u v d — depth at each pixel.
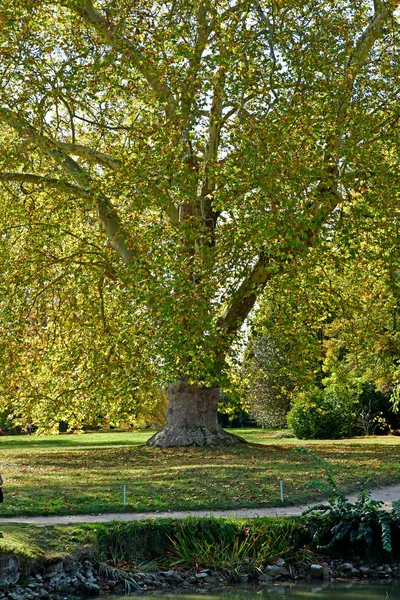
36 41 19.98
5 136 22.33
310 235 20.14
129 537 10.92
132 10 20.00
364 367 34.72
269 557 11.02
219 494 14.21
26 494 14.27
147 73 19.64
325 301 22.12
